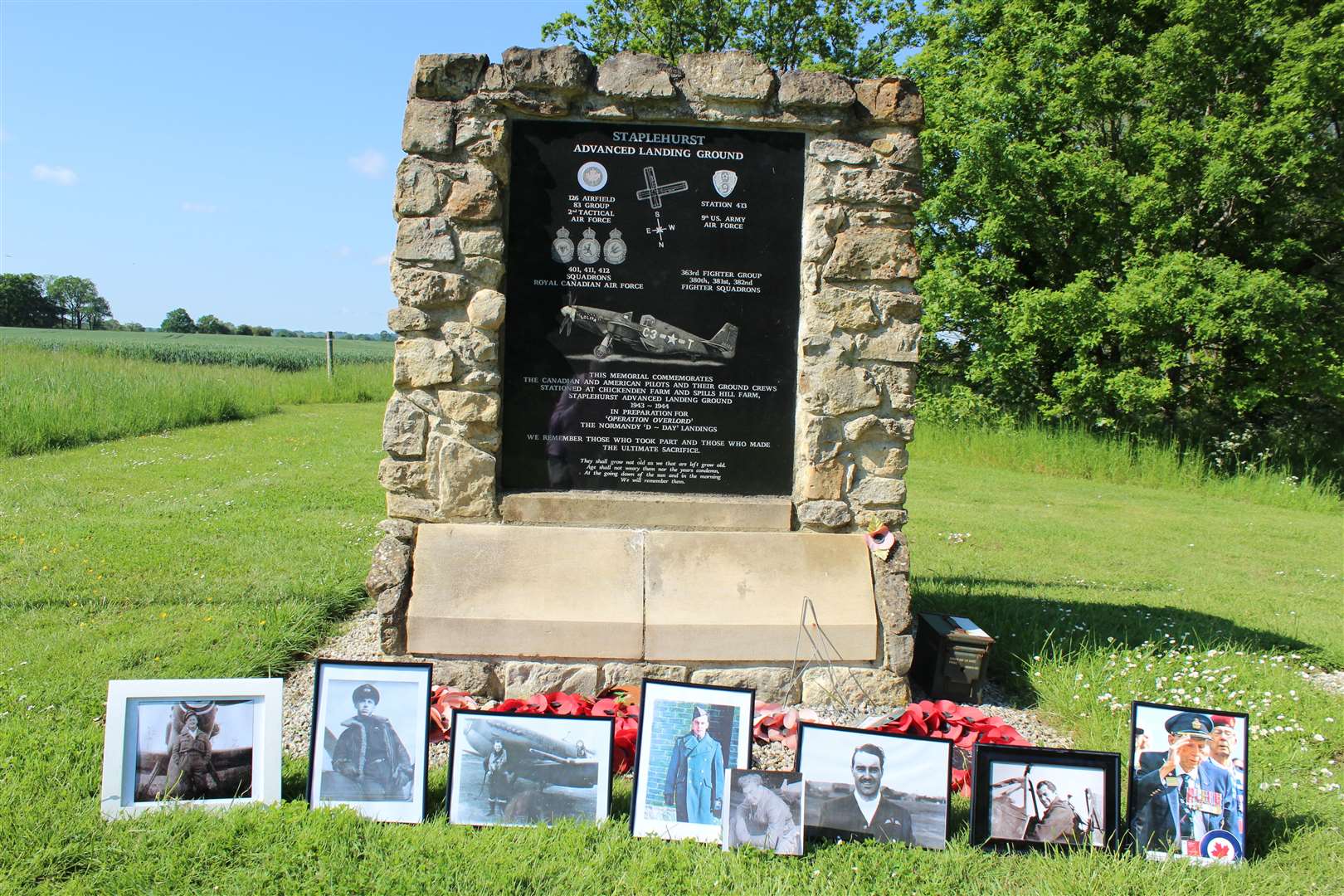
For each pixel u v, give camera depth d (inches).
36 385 573.6
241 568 252.4
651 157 180.2
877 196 179.5
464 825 128.1
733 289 183.2
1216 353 665.0
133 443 517.7
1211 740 129.7
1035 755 129.7
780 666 175.5
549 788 130.4
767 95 176.7
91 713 156.3
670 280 182.4
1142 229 668.7
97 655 181.0
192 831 120.2
